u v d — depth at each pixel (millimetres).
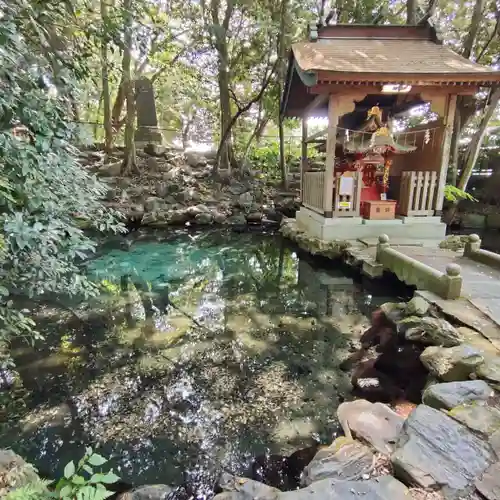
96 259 6965
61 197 2359
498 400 2270
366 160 6344
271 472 2234
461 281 3738
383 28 6969
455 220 10102
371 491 1713
